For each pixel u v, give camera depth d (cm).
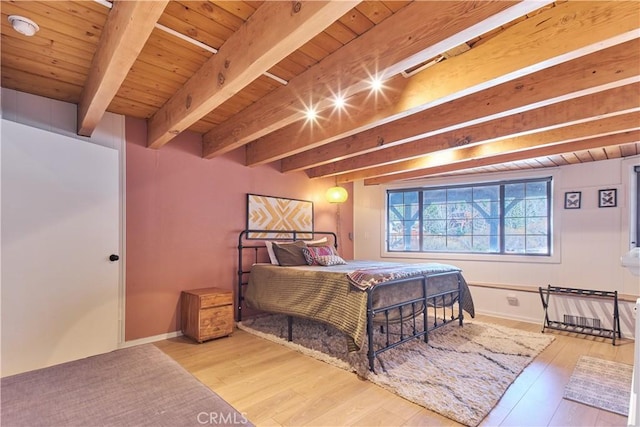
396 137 296
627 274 363
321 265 370
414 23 160
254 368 259
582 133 271
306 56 207
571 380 238
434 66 206
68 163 243
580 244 395
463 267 480
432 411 198
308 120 307
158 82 243
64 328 237
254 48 167
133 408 86
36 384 96
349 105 262
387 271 281
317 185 501
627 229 365
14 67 222
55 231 233
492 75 180
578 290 370
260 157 378
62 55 207
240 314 388
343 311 268
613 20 143
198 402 90
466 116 242
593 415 194
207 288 358
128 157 311
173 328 334
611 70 180
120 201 303
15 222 211
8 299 207
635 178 366
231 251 388
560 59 161
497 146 325
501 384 228
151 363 112
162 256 330
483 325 378
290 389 225
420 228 527
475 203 484
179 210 344
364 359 271
